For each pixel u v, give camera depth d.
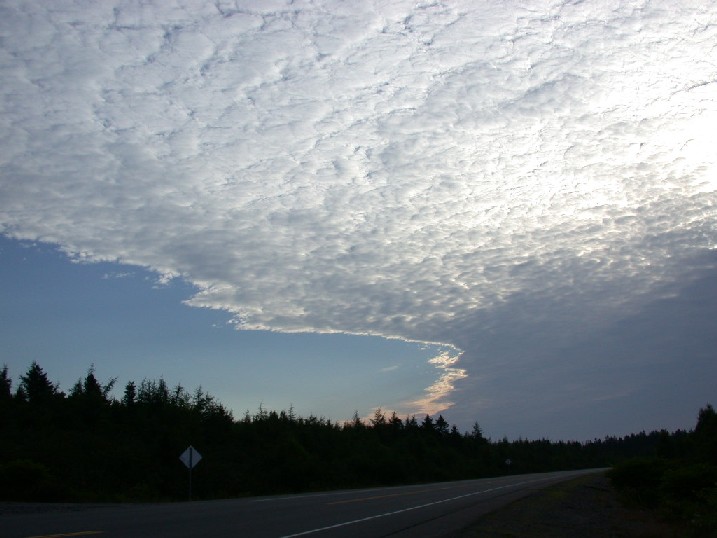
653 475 33.88
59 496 32.16
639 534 19.25
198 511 21.88
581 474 69.38
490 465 118.12
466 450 127.69
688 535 19.81
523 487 39.91
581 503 29.77
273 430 76.56
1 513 20.72
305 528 16.30
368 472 74.19
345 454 79.69
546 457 142.00
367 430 112.56
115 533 14.78
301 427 85.50
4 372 71.81
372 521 18.52
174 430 59.88
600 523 21.77
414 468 85.06
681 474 28.80
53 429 55.91
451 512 21.86
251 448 68.94
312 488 59.34
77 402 65.56
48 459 45.59
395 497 30.81
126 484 46.09
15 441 49.72
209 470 55.31
